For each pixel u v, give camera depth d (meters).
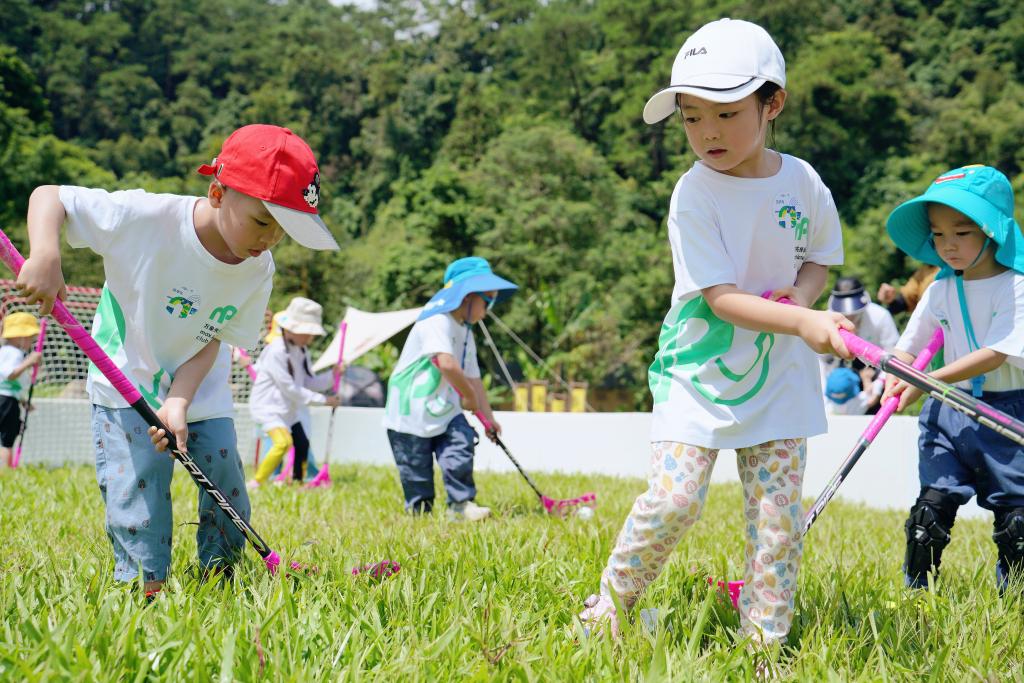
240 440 11.75
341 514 5.65
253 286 3.33
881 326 8.58
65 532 4.45
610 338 29.06
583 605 3.12
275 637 2.45
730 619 3.04
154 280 3.18
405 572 3.25
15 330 9.52
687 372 2.88
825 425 2.93
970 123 40.38
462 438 5.96
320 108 78.38
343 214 61.84
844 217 40.44
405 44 82.69
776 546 2.81
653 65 50.06
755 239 2.89
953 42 54.50
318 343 27.20
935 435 3.81
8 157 42.28
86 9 93.00
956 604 3.17
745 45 2.74
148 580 3.19
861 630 2.86
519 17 79.25
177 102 85.06
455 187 32.22
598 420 10.72
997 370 3.72
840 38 46.38
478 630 2.69
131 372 3.25
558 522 5.17
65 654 2.32
